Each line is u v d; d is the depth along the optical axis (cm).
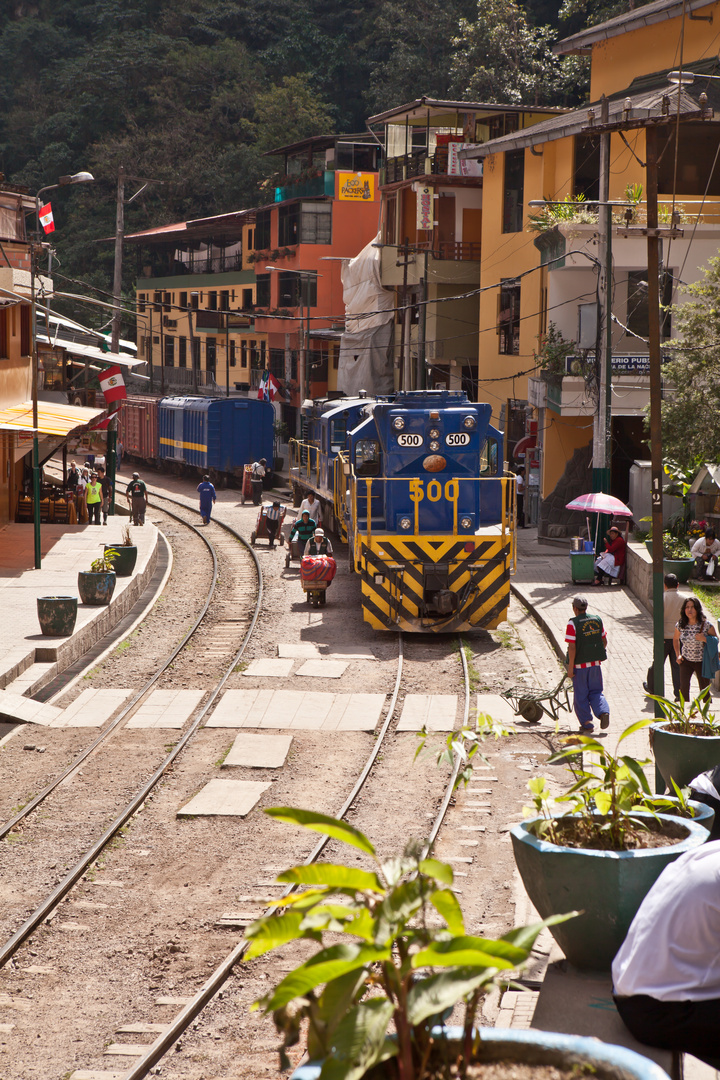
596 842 981
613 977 873
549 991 955
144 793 1836
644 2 7794
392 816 1755
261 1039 1094
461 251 6444
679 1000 819
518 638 3116
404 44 10275
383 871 555
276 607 3572
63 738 2205
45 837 1659
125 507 6097
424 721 2306
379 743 2141
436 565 3056
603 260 3741
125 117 12212
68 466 6969
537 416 5094
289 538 4303
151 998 1181
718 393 3581
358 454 3284
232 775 1967
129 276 11825
